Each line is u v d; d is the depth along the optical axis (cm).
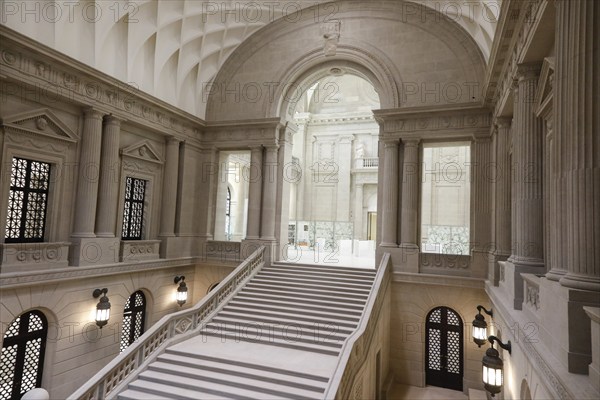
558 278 532
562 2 533
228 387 905
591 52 482
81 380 1181
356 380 910
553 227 561
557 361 494
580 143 486
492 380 775
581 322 459
